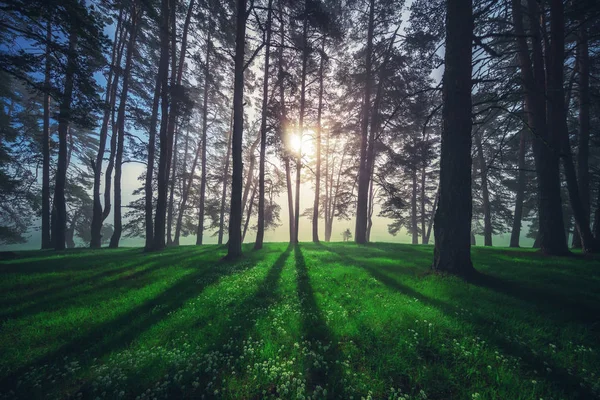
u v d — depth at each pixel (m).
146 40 19.73
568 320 4.20
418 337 3.69
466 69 7.25
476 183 28.33
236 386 2.87
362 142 18.70
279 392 2.71
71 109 10.26
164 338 4.05
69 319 4.88
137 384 2.94
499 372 2.87
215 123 30.06
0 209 29.53
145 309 5.41
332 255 12.02
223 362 3.32
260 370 3.09
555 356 3.16
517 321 4.09
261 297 5.98
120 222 20.41
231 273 8.50
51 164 24.42
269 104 16.64
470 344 3.50
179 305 5.52
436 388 2.74
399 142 24.45
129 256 13.20
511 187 25.42
